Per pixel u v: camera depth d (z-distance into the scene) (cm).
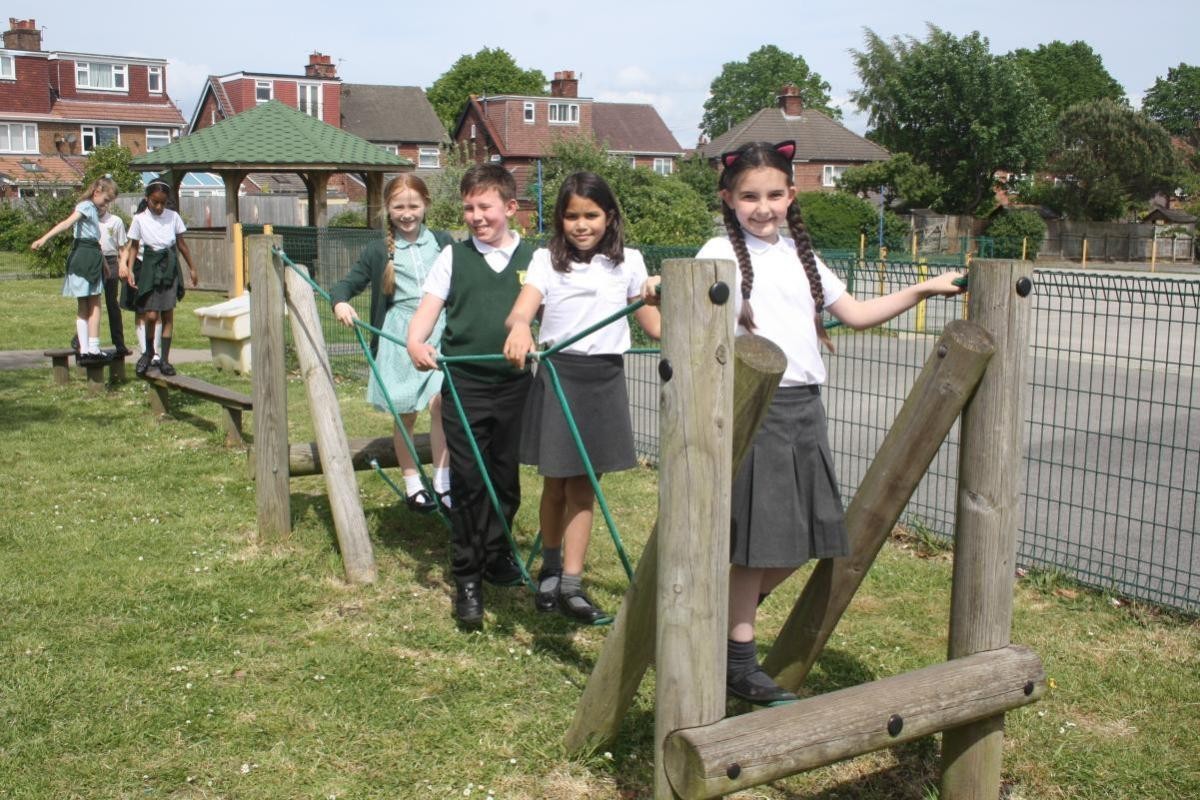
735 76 9844
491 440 432
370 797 312
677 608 252
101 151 3412
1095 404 961
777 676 328
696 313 243
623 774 325
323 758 331
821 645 319
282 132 2158
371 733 347
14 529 547
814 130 5788
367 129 5875
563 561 423
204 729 346
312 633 425
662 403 250
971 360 277
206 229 2281
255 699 367
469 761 331
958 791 300
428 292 417
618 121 6278
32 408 875
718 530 251
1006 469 284
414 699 370
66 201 2303
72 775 317
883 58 4909
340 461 491
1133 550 540
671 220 2342
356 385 1004
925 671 279
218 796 311
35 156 5247
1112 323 1666
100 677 379
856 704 264
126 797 308
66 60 5391
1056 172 5081
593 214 367
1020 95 4756
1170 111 8556
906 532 564
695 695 253
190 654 402
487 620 440
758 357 260
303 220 3788
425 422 823
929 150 4866
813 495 301
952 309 1606
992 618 290
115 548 520
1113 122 5003
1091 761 336
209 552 517
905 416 293
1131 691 383
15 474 663
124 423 820
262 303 512
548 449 378
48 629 421
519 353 346
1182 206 6325
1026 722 360
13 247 3180
